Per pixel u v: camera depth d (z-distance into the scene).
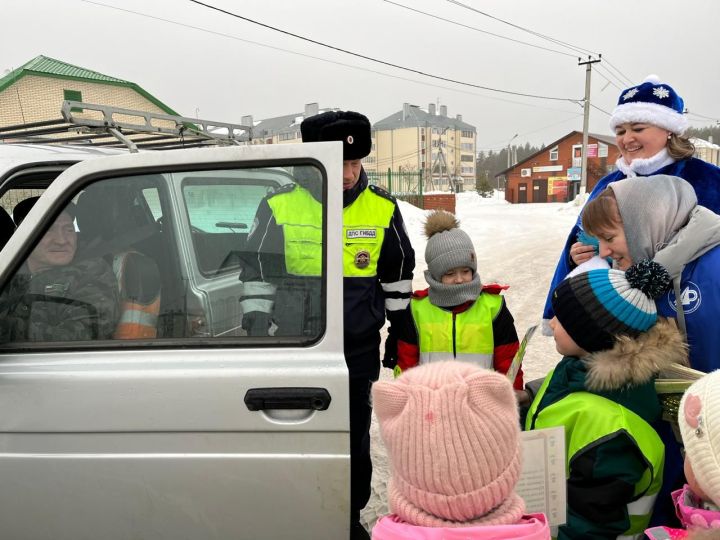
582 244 2.12
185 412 1.61
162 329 1.77
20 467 1.66
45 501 1.67
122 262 1.83
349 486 1.61
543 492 1.40
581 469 1.41
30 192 2.86
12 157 2.15
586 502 1.39
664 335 1.44
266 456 1.61
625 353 1.40
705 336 1.58
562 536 1.42
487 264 10.29
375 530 1.09
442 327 2.28
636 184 1.65
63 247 1.77
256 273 1.75
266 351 1.65
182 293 1.82
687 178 2.16
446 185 85.75
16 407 1.66
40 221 1.73
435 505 0.98
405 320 2.37
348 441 1.60
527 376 4.60
